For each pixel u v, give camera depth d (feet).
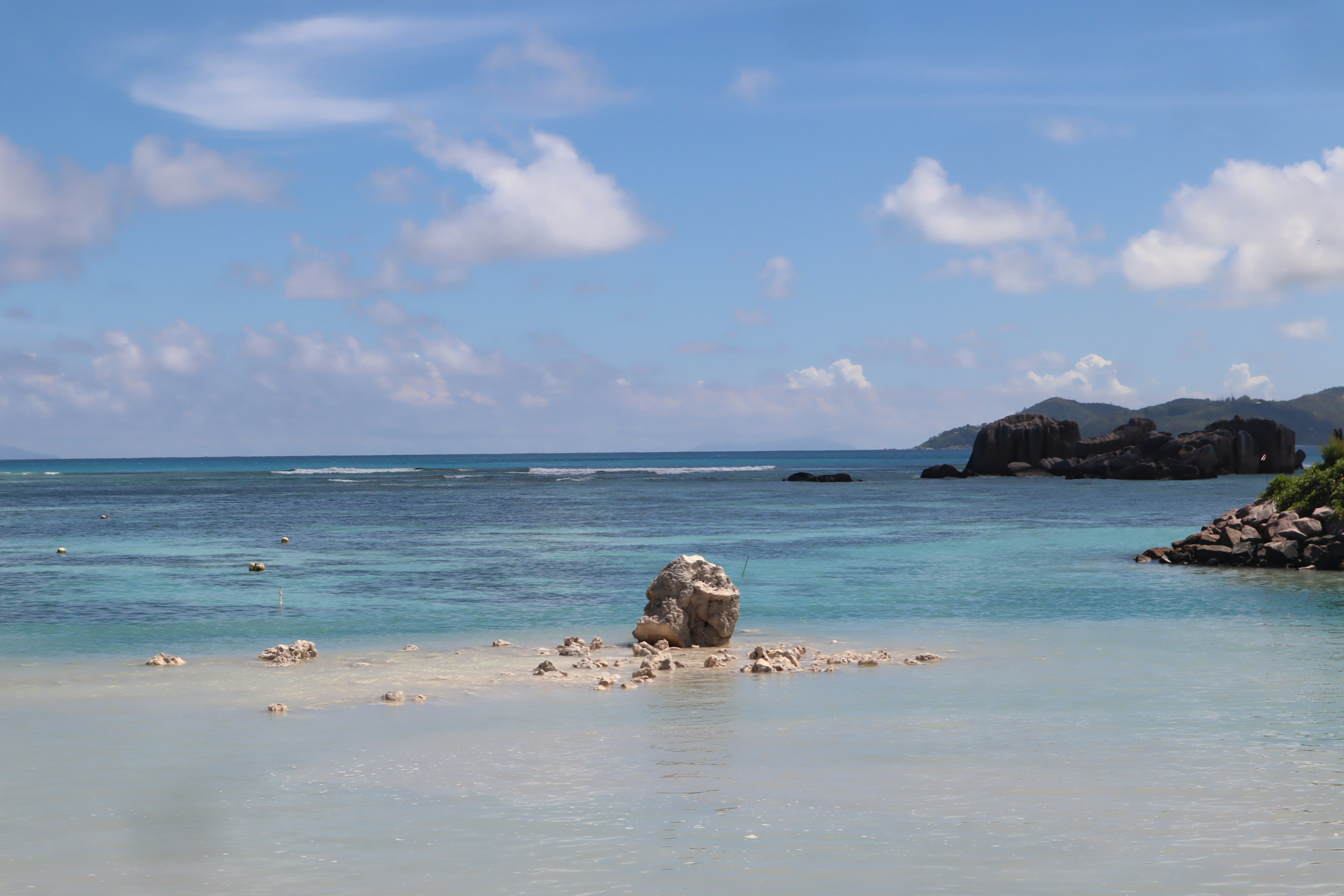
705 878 26.78
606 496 314.76
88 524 196.75
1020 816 31.91
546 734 44.29
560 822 31.78
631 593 99.86
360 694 53.47
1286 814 31.91
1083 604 90.27
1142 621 80.12
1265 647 67.31
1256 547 122.83
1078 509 243.40
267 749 41.70
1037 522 199.41
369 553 139.23
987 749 40.78
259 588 103.24
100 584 105.70
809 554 137.80
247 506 262.47
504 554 137.90
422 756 40.40
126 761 39.65
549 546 149.59
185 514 227.81
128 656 65.98
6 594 97.91
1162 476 416.26
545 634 76.33
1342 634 72.69
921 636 73.82
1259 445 450.71
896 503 270.46
